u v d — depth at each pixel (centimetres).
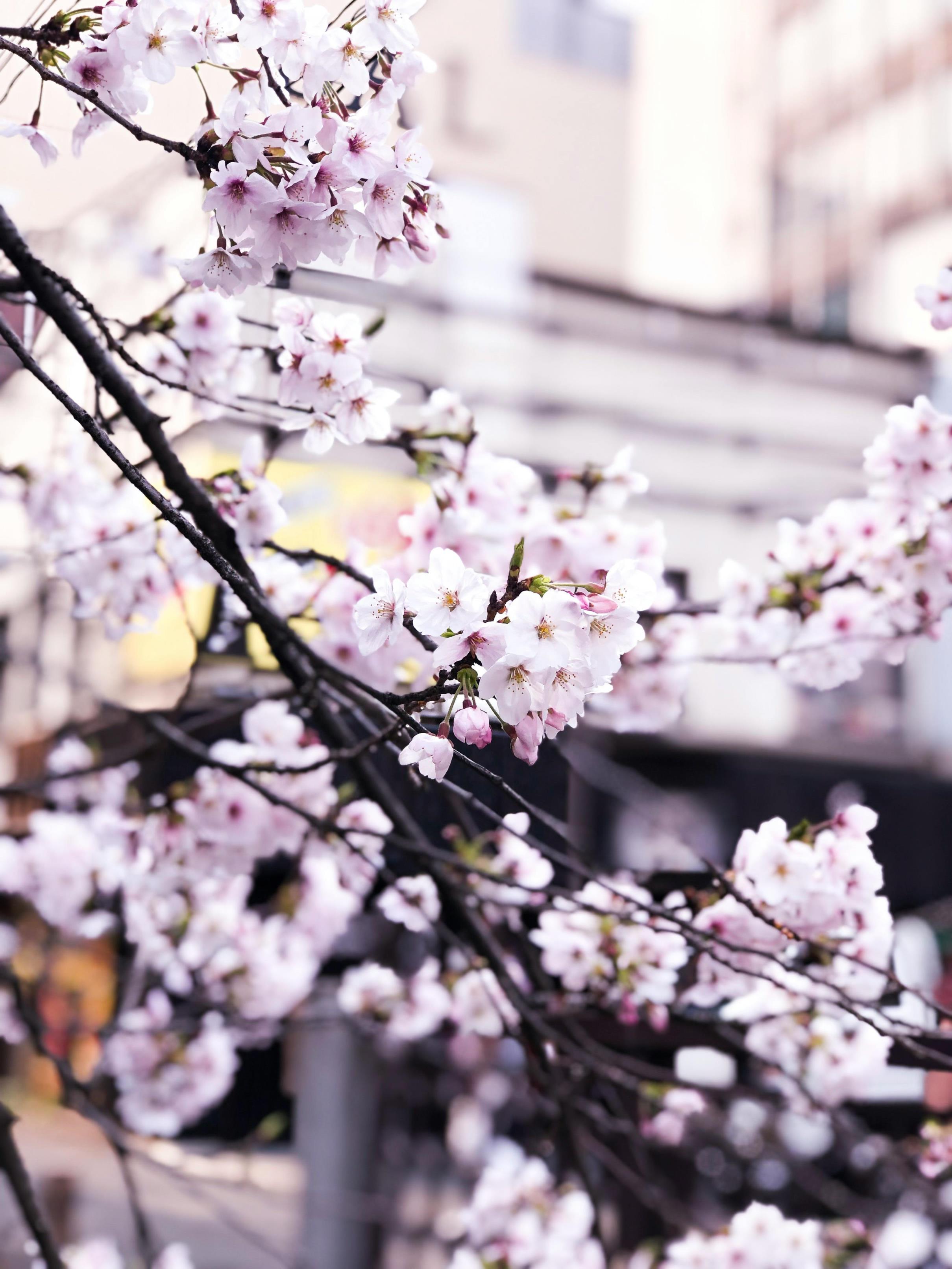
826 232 1084
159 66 161
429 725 204
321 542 404
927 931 479
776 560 295
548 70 1095
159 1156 661
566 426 844
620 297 864
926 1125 334
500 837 296
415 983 412
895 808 845
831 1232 338
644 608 117
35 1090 1126
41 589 534
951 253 1015
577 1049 271
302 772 203
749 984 278
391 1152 733
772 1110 388
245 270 157
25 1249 397
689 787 790
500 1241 399
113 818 327
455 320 818
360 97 161
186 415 306
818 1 1107
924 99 1055
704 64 1127
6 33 169
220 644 354
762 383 881
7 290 203
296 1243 632
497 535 280
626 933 281
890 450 266
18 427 334
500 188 1056
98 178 292
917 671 873
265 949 415
